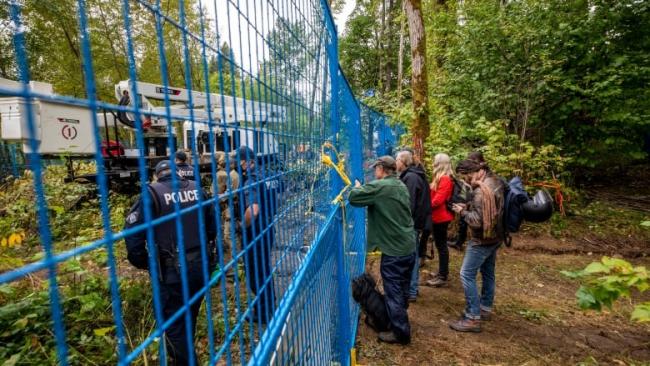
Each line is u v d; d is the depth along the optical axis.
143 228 0.55
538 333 3.74
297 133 1.54
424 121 7.06
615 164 10.98
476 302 3.76
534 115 8.06
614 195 9.77
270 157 1.21
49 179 6.04
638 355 3.35
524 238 6.76
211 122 0.81
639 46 8.05
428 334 3.72
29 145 0.37
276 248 1.28
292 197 1.49
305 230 1.69
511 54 7.80
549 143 8.38
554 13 8.02
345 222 2.86
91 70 0.46
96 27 9.04
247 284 0.96
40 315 2.85
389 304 3.45
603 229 7.10
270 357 1.01
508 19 7.94
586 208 8.32
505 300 4.50
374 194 3.29
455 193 4.65
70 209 5.51
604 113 7.61
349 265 3.26
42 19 8.45
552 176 7.89
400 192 3.36
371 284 3.52
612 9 7.93
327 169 2.28
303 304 1.44
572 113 8.23
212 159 0.80
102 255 3.44
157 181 2.19
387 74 24.05
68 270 3.13
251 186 1.03
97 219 5.23
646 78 7.63
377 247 3.47
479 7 8.97
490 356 3.36
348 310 2.98
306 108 1.69
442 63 10.83
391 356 3.35
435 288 4.84
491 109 8.20
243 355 0.87
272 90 1.22
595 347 3.50
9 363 2.32
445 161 4.64
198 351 2.51
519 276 5.23
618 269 1.92
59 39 9.74
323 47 2.10
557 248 6.23
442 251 4.80
